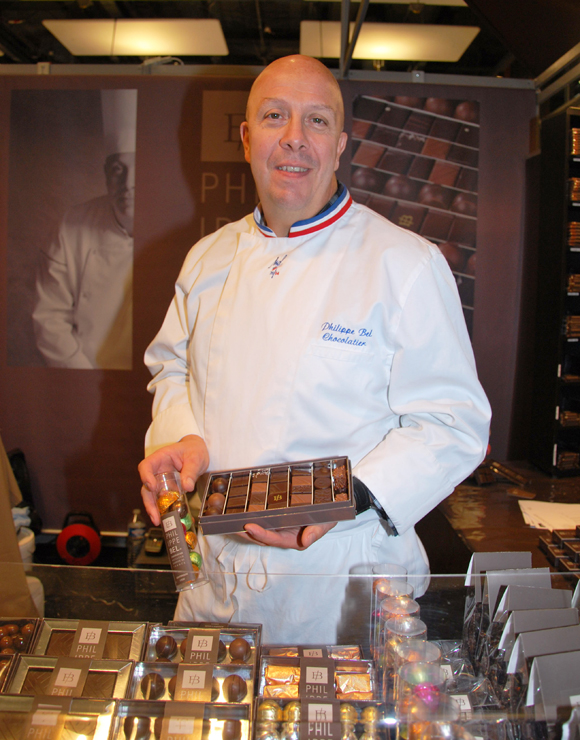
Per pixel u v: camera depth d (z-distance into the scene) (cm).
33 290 294
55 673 76
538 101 238
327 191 118
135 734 68
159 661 79
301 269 115
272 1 302
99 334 296
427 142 279
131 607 89
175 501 97
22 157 288
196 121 285
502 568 91
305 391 108
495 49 323
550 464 215
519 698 72
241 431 112
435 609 88
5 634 84
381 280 108
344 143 123
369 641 90
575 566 133
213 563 118
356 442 111
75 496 303
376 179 282
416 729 65
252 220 136
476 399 107
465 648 86
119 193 289
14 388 299
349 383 109
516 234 282
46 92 285
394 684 74
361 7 186
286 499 92
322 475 98
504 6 180
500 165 279
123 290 294
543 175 225
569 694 70
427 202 282
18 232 291
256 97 113
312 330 110
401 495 100
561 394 213
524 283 281
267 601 95
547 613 79
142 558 254
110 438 300
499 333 285
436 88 277
